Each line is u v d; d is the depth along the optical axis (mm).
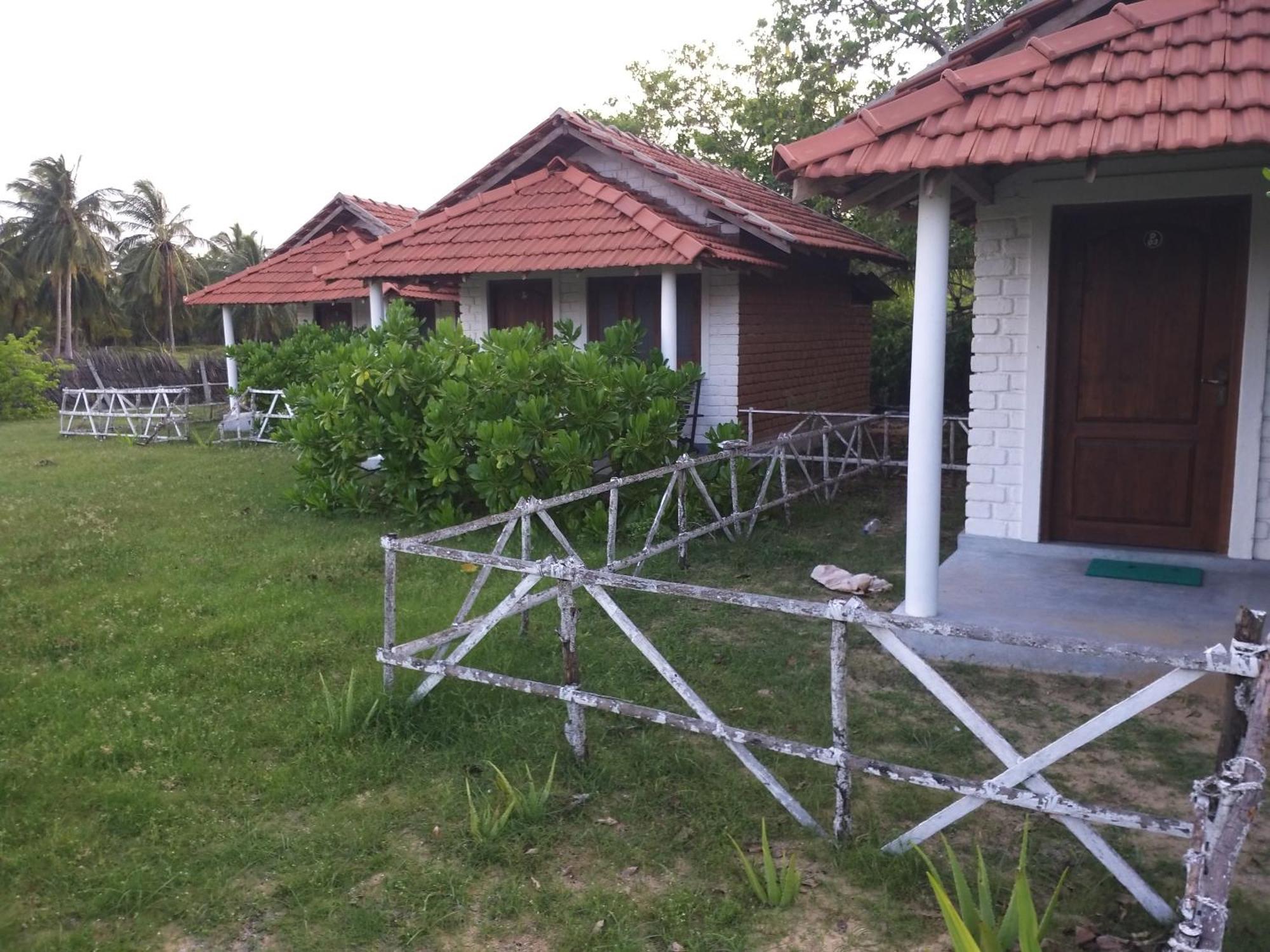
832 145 5246
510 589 7043
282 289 18547
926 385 5492
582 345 13070
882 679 5355
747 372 12406
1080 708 4895
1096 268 6551
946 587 6160
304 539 8758
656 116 29562
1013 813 3965
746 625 6309
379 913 3396
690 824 3900
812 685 5258
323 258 19234
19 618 6582
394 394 9539
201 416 20562
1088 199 6355
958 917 2672
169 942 3301
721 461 9016
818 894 3436
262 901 3502
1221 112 4512
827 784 4156
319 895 3518
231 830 3928
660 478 8867
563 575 4156
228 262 65750
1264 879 3484
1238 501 6316
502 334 9523
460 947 3252
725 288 12117
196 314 64375
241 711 5000
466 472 9164
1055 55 5133
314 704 4973
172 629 6242
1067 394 6730
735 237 12148
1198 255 6324
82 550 8383
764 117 22547
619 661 5625
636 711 4043
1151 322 6477
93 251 56156
